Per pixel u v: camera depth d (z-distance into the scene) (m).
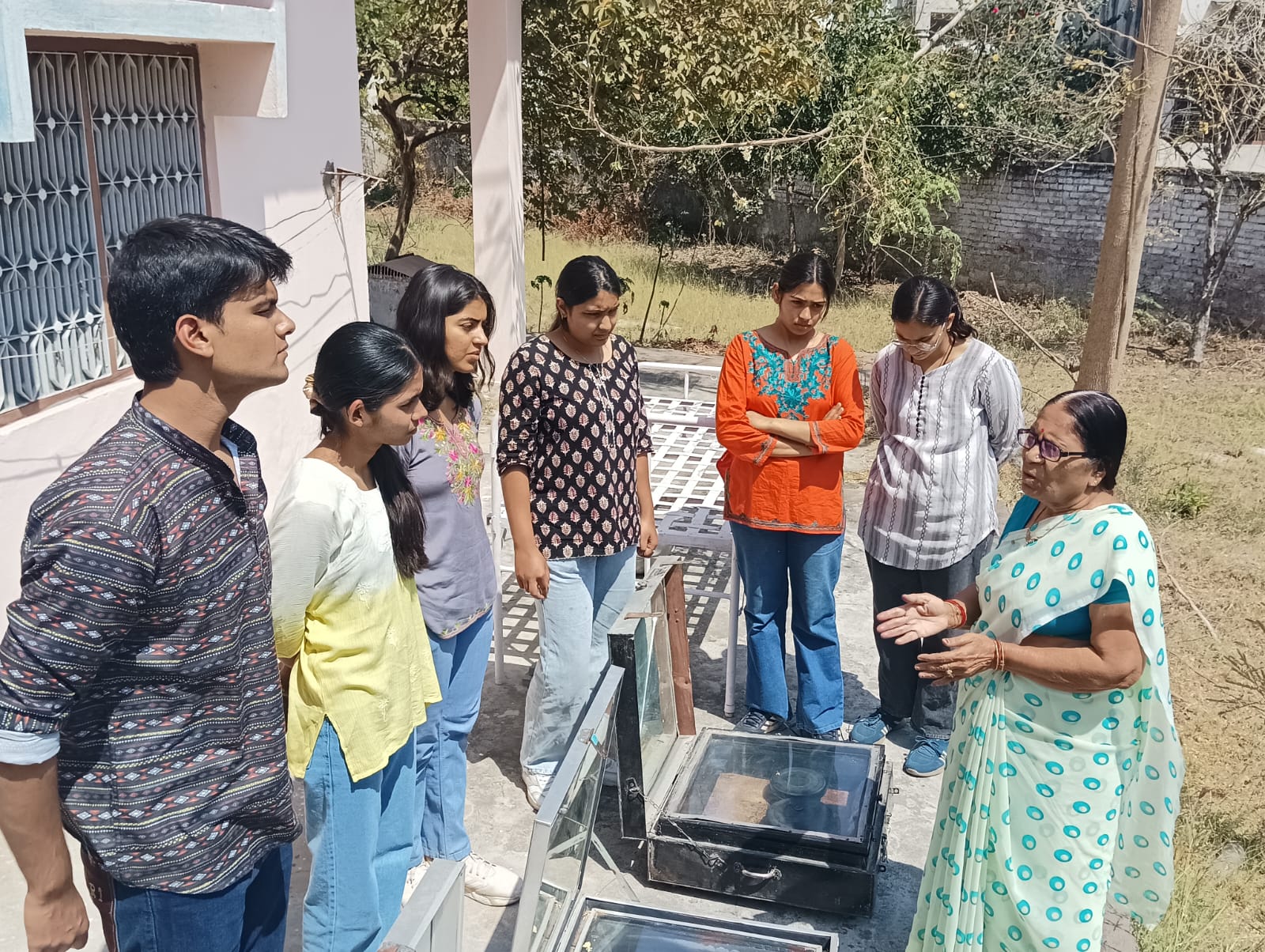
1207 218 12.91
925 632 2.62
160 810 1.74
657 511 4.98
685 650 3.51
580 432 3.23
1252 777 4.71
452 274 2.85
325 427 2.32
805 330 3.65
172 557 1.63
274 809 1.92
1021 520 2.60
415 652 2.55
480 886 3.08
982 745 2.46
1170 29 5.07
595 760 2.52
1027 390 10.38
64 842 1.64
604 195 11.39
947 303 3.47
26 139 3.45
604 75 9.53
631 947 2.55
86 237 4.54
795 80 10.00
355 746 2.36
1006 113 12.14
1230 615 6.21
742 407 3.68
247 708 1.84
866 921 3.09
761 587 3.83
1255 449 9.22
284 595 2.20
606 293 3.11
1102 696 2.35
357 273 6.85
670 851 3.13
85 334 4.58
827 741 3.58
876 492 3.79
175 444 1.66
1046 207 15.41
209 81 5.14
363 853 2.45
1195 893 3.69
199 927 1.83
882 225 11.75
